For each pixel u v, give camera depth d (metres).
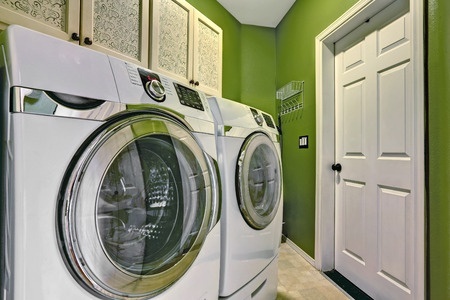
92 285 0.55
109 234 0.63
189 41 1.83
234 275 1.06
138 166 0.73
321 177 1.97
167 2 1.64
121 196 0.67
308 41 2.21
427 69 1.13
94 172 0.56
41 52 0.52
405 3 1.36
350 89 1.82
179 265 0.77
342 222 1.90
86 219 0.54
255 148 1.25
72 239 0.52
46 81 0.51
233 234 1.06
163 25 1.60
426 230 1.13
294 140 2.49
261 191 1.37
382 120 1.52
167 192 0.82
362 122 1.69
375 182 1.56
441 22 1.06
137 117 0.68
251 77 2.95
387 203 1.47
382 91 1.52
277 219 1.45
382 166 1.51
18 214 0.47
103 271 0.57
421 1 1.15
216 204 0.96
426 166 1.13
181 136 0.82
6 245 0.49
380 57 1.53
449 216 1.02
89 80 0.59
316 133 2.04
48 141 0.50
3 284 0.50
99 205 0.60
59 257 0.51
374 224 1.57
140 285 0.65
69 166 0.53
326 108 1.98
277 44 2.97
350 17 1.64
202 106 1.00
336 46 1.98
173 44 1.69
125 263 0.66
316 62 2.05
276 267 1.49
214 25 2.14
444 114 1.04
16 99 0.47
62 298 0.51
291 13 2.58
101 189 0.61
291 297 1.58
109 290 0.58
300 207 2.34
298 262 2.13
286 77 2.70
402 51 1.38
